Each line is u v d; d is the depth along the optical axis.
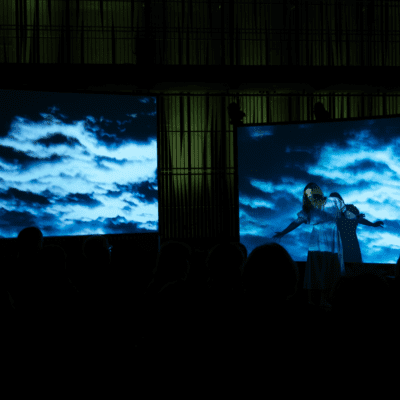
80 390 2.18
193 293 1.88
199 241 8.07
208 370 1.77
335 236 5.10
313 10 8.18
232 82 7.05
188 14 7.94
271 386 1.70
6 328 2.36
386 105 8.16
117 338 2.59
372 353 1.41
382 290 1.38
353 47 8.24
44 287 2.76
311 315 2.45
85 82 6.90
